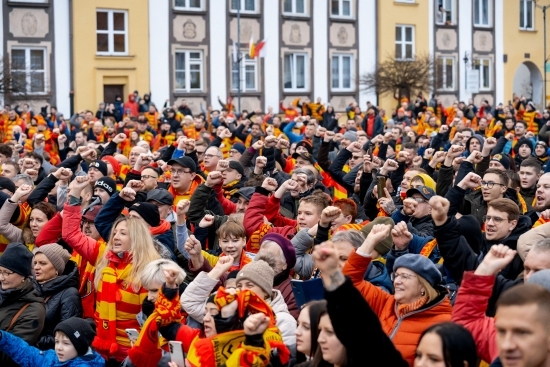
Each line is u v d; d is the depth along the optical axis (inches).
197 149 679.7
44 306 350.6
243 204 479.5
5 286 341.4
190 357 269.0
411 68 1889.8
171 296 293.6
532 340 201.3
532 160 514.3
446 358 215.2
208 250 435.8
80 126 1282.0
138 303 346.9
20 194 443.8
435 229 301.0
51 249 372.8
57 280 369.4
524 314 202.1
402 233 344.5
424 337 219.3
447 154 488.4
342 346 229.3
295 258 347.9
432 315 273.7
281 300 309.1
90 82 1626.5
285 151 876.6
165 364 302.0
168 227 400.8
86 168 649.0
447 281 343.6
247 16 1791.3
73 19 1606.8
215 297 270.2
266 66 1814.7
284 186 431.5
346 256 307.1
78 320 317.4
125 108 1513.3
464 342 217.0
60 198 502.0
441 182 486.9
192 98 1734.7
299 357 273.0
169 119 1294.3
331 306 207.3
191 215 438.3
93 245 380.2
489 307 292.0
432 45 2066.9
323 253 207.5
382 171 478.0
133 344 318.7
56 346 314.5
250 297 270.5
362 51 1947.6
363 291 286.5
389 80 1887.3
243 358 251.3
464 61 2126.0
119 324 348.5
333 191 601.0
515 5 2257.6
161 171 600.7
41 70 1587.1
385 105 1962.4
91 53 1624.0
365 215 498.3
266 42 1809.8
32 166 582.2
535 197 494.6
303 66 1875.0
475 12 2171.5
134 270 346.9
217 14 1752.0
